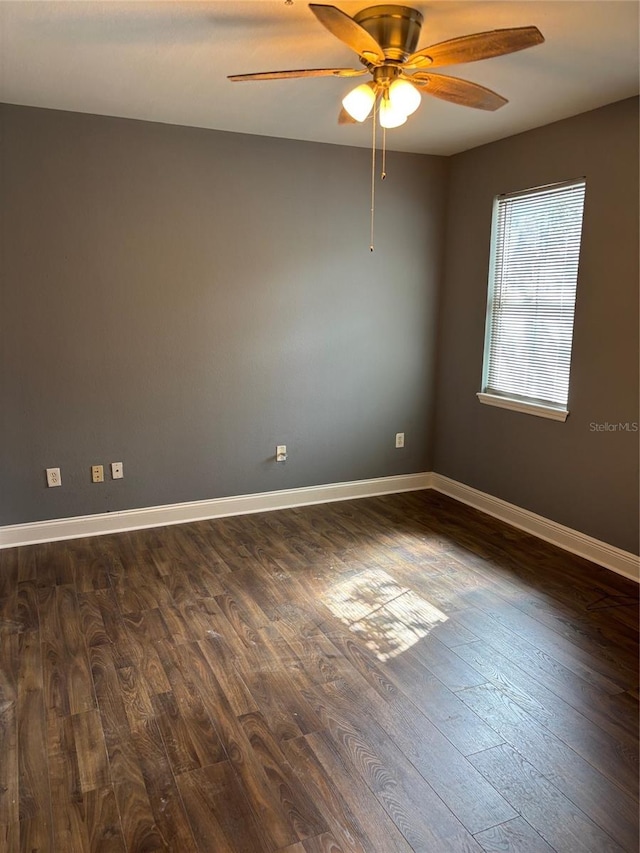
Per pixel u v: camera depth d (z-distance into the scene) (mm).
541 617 3027
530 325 4066
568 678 2551
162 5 2225
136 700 2383
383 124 2514
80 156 3592
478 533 4125
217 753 2117
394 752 2129
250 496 4469
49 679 2500
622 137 3283
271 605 3119
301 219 4266
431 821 1853
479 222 4402
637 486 3381
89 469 3936
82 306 3742
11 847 1757
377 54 2172
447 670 2596
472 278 4523
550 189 3803
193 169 3889
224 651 2713
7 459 3709
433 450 5070
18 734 2199
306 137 4102
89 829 1815
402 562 3652
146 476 4109
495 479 4445
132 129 3689
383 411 4840
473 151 4395
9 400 3656
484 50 2057
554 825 1844
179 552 3758
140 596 3195
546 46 2572
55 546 3818
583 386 3646
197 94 3219
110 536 3996
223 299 4121
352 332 4594
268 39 2525
